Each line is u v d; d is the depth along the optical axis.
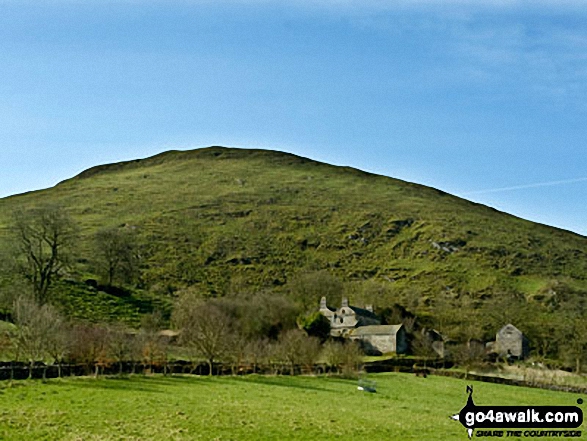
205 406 57.97
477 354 141.12
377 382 94.94
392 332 152.62
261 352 102.88
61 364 76.44
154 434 45.84
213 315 117.69
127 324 139.25
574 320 185.50
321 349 114.75
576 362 149.88
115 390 65.44
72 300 144.00
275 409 58.75
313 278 197.12
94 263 175.25
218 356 95.06
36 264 144.12
